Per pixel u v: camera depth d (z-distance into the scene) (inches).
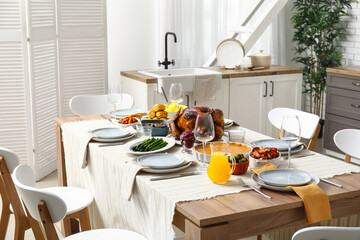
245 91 177.0
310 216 69.1
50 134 169.6
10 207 100.3
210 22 214.4
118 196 89.5
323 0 214.7
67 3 168.7
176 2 206.5
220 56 185.0
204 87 166.6
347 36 215.8
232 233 67.2
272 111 122.6
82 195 101.6
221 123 98.9
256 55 187.9
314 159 89.0
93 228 107.6
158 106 110.7
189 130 97.3
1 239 106.5
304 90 243.8
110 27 209.9
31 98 157.6
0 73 153.9
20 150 161.2
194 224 65.9
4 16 150.6
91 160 100.5
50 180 165.0
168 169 82.0
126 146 95.1
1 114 157.0
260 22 187.0
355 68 181.5
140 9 211.6
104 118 124.0
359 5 207.8
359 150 104.7
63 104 174.4
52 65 167.3
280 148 92.1
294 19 217.9
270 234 111.3
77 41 174.1
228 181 78.1
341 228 57.4
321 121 220.4
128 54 214.1
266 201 69.6
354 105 173.8
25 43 154.2
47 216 73.4
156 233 76.6
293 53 243.3
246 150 89.4
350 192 72.9
